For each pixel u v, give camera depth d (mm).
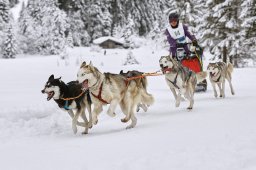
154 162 4453
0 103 11203
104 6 73312
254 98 10875
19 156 5477
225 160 4281
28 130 7902
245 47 30109
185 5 37625
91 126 7684
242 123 6539
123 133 6848
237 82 17375
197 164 4234
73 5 71500
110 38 67750
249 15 27359
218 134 5727
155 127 7098
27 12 74750
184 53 11453
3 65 38062
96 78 7102
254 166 3996
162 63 9195
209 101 10805
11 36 63812
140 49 59812
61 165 4715
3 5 66250
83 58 49625
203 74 10000
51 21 63969
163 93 13648
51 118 9305
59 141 6672
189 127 6641
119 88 7434
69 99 7367
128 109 7578
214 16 29500
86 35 71000
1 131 7797
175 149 4984
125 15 74500
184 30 11383
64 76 24578
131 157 4773
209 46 31406
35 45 69062
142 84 8398
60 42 63594
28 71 30422
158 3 75250
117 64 42344
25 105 10719
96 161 4754
